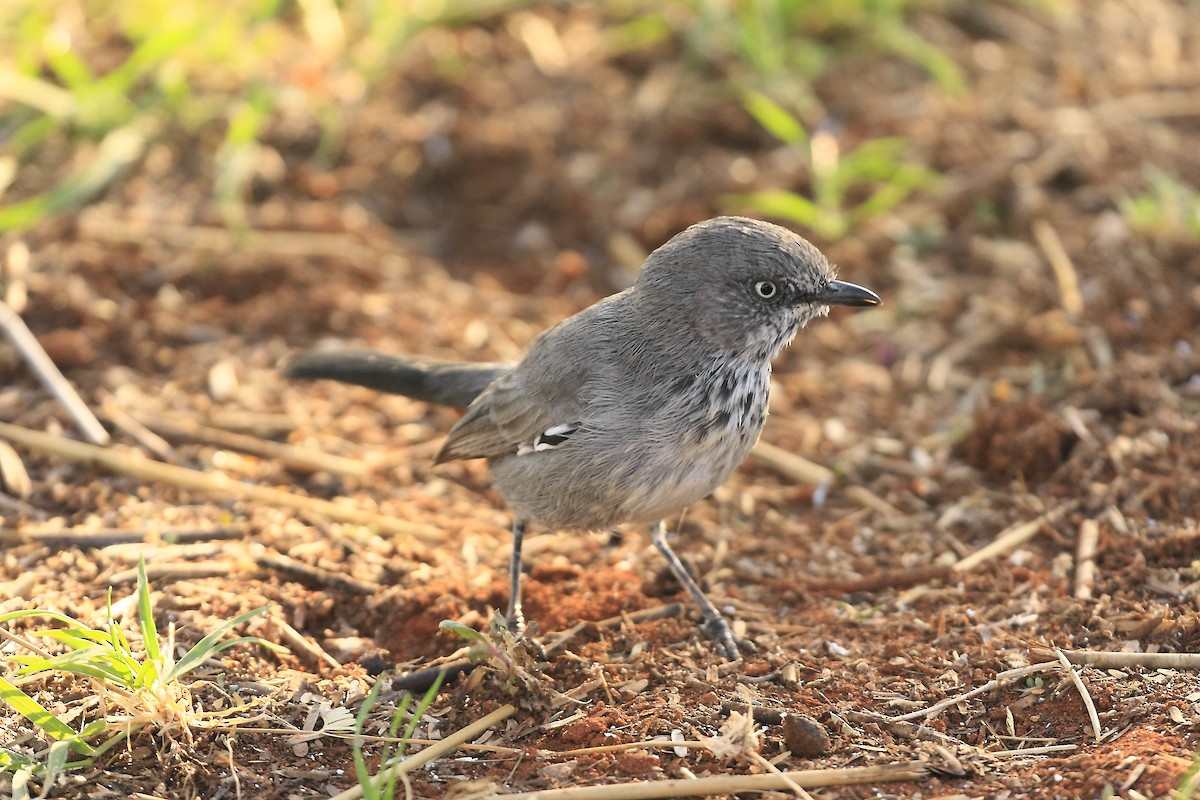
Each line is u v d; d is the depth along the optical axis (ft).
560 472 31.32
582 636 32.76
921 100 54.49
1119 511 36.22
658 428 30.53
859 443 41.70
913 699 29.48
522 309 47.85
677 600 34.58
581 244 51.06
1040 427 38.81
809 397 44.14
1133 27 59.41
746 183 51.26
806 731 27.53
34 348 42.22
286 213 50.29
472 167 52.80
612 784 26.48
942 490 39.14
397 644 32.55
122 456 38.73
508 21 57.98
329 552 35.60
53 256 46.44
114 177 49.90
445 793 26.37
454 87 54.80
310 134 52.75
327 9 56.08
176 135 51.65
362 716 26.40
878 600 34.17
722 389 30.96
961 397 43.04
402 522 37.47
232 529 36.09
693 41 56.03
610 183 52.26
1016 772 26.53
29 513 36.58
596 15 58.54
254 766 27.35
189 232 48.57
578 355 31.30
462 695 29.89
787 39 56.39
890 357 45.57
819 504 39.27
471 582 34.55
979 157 51.55
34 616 30.66
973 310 46.29
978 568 35.01
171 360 44.09
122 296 45.93
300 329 45.91
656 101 54.49
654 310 31.14
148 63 50.55
